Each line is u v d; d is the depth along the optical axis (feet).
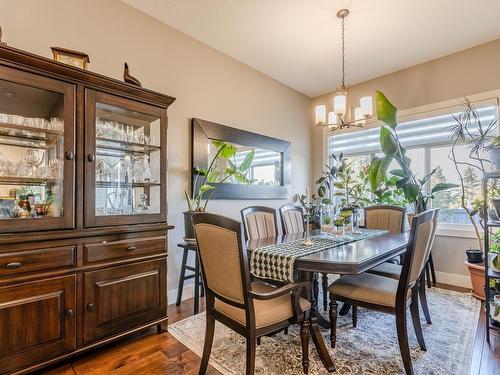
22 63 5.23
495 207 6.90
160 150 7.48
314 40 10.51
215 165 10.94
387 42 10.64
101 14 8.08
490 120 10.69
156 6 8.67
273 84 13.79
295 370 5.67
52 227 5.56
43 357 5.36
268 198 13.15
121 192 7.25
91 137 6.17
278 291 4.88
